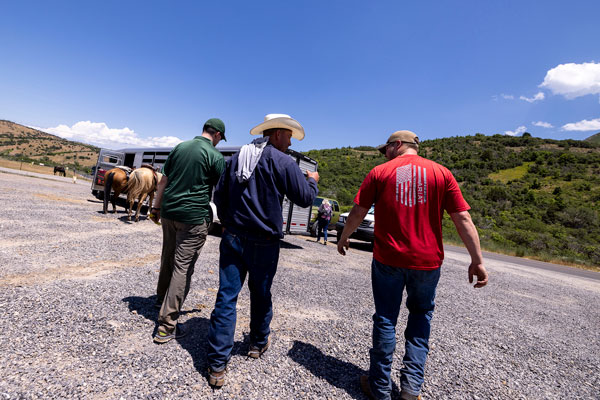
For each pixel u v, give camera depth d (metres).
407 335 2.17
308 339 2.92
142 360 2.16
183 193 2.52
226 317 2.02
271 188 2.17
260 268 2.20
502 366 2.92
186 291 2.57
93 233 6.47
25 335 2.25
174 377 2.02
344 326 3.38
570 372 3.01
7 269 3.66
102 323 2.62
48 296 2.99
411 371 2.06
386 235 2.06
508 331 3.98
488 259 13.05
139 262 4.74
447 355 2.99
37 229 6.09
